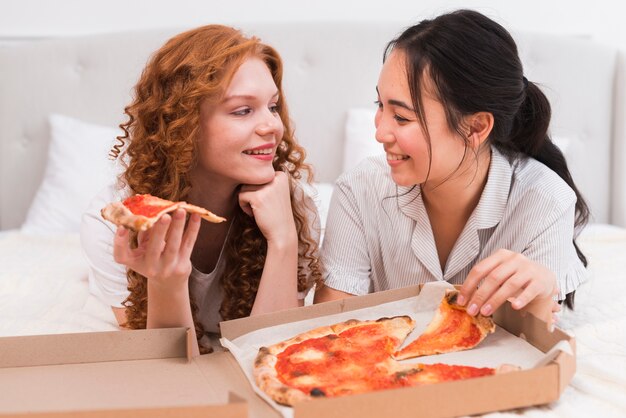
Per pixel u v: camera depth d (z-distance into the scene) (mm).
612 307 1661
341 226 1556
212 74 1364
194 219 1177
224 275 1536
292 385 1021
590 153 2812
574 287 1495
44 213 2535
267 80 1406
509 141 1466
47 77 2723
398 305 1284
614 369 1206
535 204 1431
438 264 1498
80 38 2734
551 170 1498
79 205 2535
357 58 2740
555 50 2777
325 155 2764
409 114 1277
